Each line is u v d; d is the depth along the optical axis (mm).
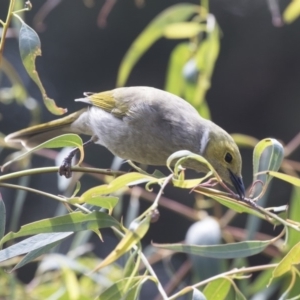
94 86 17312
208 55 10562
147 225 5086
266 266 6277
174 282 9719
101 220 6176
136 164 10391
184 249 6355
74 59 17250
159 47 17562
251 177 17094
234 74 18219
